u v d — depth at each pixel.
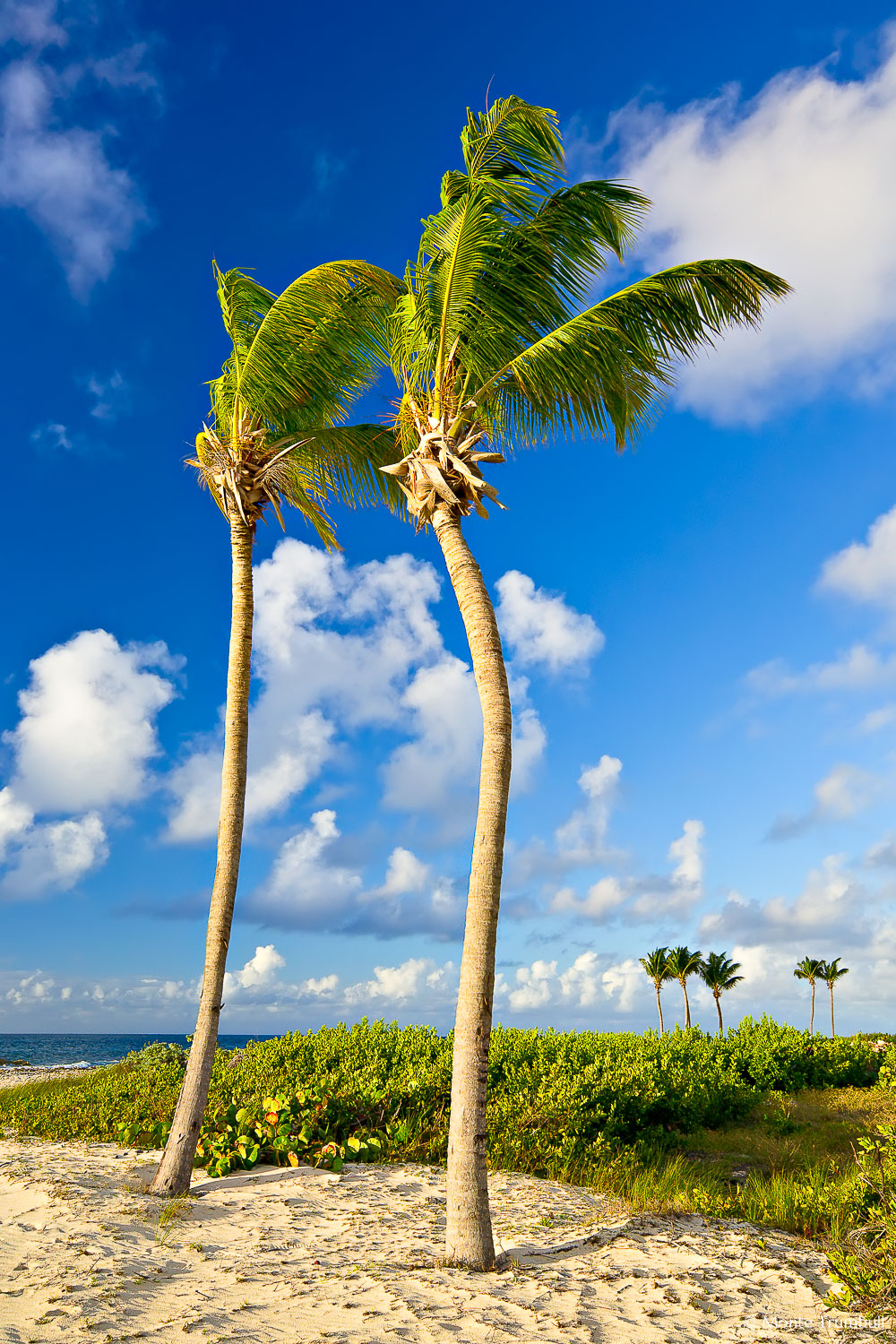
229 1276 5.52
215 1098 10.63
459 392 8.07
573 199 7.68
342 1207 7.59
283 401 9.92
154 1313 4.79
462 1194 6.02
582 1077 11.48
